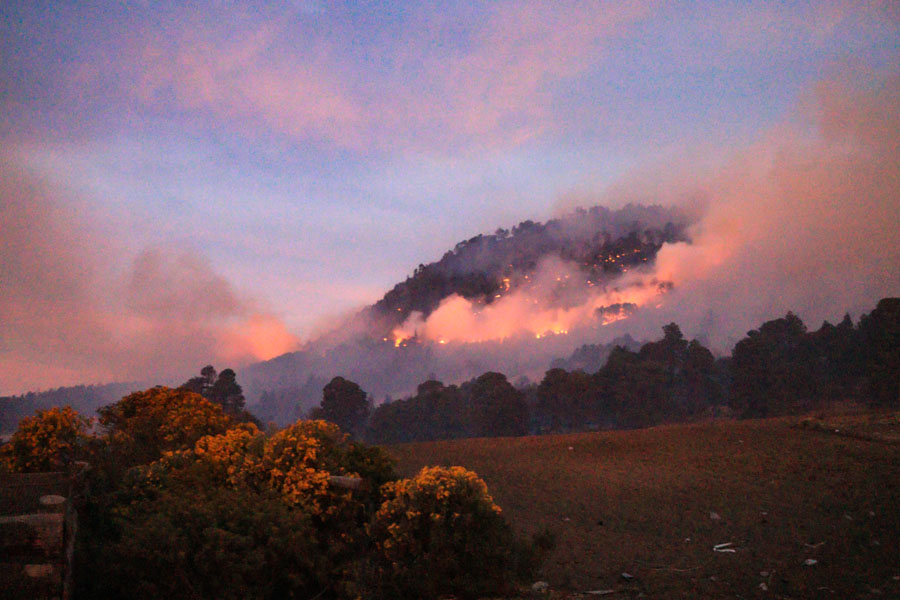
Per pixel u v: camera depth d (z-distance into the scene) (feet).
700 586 26.73
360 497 29.17
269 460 28.43
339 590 25.31
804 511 39.81
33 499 20.17
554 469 59.36
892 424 79.92
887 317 258.57
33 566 18.60
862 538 32.94
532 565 26.91
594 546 34.04
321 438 30.30
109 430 37.22
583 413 303.07
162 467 29.32
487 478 55.83
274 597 25.46
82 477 25.43
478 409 285.02
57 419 32.04
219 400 260.62
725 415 329.52
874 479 48.49
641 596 25.86
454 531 25.77
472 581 25.82
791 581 26.61
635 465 59.82
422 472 27.35
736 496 45.01
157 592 22.07
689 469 56.59
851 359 315.17
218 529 22.86
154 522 22.54
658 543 34.32
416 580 25.35
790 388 284.41
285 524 24.67
